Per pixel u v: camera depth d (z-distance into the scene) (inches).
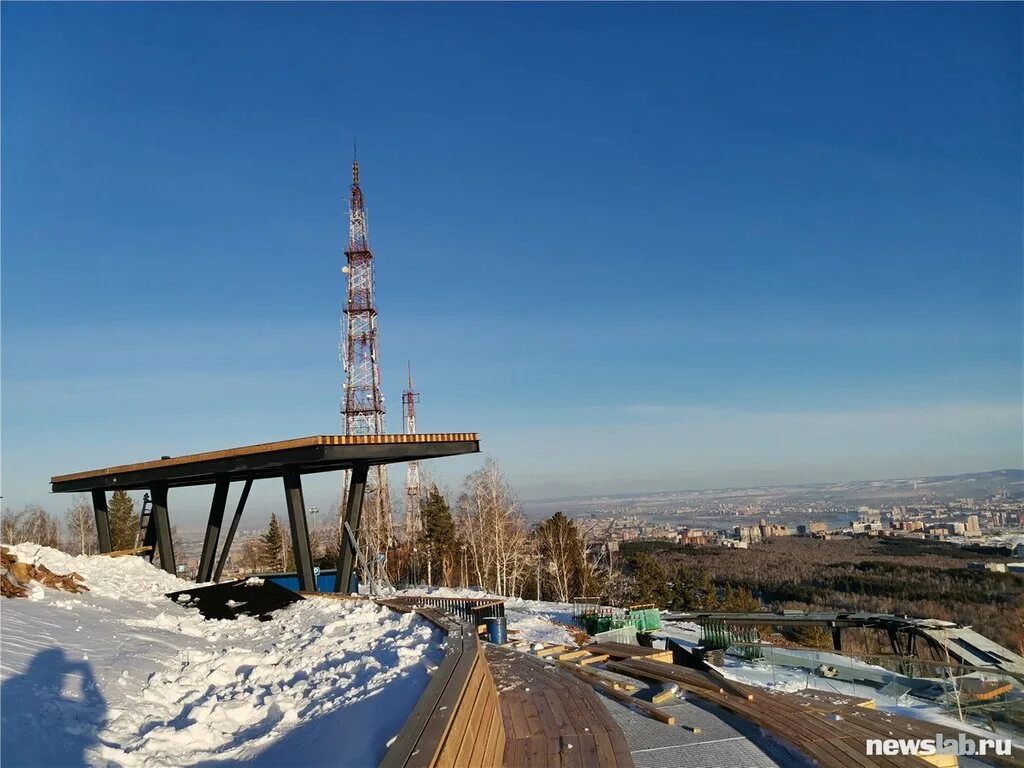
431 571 2379.4
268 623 623.2
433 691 266.7
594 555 2664.9
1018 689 540.7
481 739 270.5
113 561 850.8
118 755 267.1
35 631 415.2
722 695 414.0
